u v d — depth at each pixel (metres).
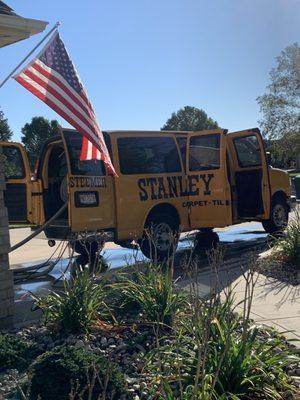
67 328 5.24
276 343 4.41
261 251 10.44
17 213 10.83
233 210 11.16
